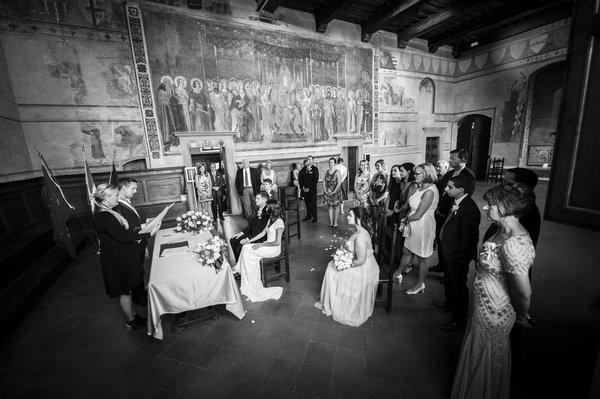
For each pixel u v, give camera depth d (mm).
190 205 6988
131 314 3221
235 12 7715
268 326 3189
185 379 2506
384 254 3531
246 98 8203
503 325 1745
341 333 3025
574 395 2164
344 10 8086
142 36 6746
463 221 2773
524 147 11617
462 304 2938
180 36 7121
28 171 5836
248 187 7438
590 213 1259
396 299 3629
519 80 11297
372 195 5715
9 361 2779
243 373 2547
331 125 9984
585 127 1242
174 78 7191
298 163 9422
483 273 1806
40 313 3590
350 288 3146
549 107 11367
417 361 2607
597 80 1184
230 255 4465
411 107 12016
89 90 6434
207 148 7773
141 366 2674
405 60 11422
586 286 3717
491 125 12422
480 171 13578
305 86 9211
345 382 2406
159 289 2865
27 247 4449
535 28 10547
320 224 6992
